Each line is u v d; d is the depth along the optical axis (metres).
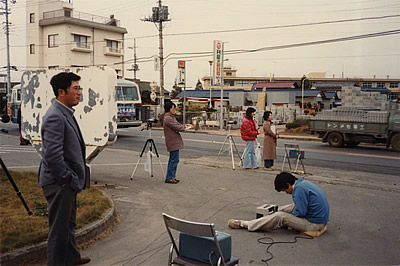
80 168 3.90
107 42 49.22
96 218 5.57
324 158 14.01
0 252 4.12
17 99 28.30
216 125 31.11
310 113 39.28
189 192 8.12
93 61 47.25
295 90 45.72
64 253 3.79
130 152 14.91
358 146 18.56
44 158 3.77
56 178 3.64
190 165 11.82
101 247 4.96
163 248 4.96
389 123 16.30
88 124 8.30
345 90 28.83
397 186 9.09
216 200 7.50
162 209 6.82
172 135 8.88
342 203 7.37
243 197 7.76
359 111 17.39
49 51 45.41
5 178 7.99
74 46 44.66
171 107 8.88
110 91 8.09
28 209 5.36
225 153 15.10
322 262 4.52
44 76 8.84
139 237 5.38
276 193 8.15
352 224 6.03
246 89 76.00
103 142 8.07
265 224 5.49
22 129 9.45
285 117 37.81
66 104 3.90
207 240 3.65
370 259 4.62
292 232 5.58
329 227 5.86
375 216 6.50
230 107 38.94
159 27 33.31
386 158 14.19
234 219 6.21
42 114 8.96
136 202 7.24
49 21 44.25
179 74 31.73
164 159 13.24
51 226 3.78
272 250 4.87
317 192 5.42
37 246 4.34
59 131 3.67
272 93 44.59
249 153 11.09
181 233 3.87
